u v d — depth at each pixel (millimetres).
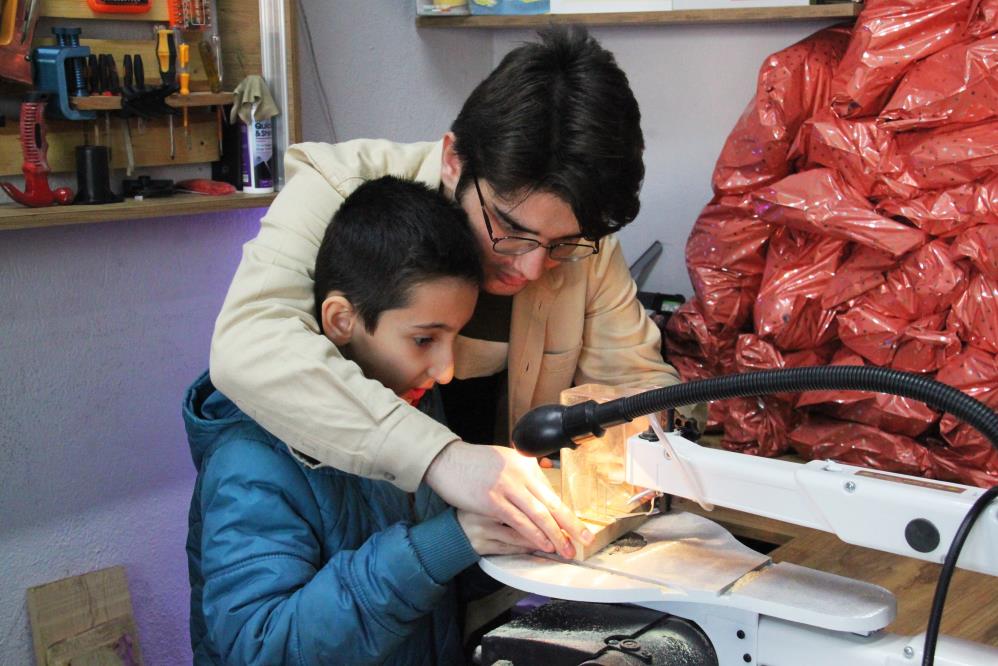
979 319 1864
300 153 1478
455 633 1396
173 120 1919
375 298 1210
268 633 1153
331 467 1280
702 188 2529
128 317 1939
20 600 1836
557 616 1135
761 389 940
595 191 1152
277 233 1366
